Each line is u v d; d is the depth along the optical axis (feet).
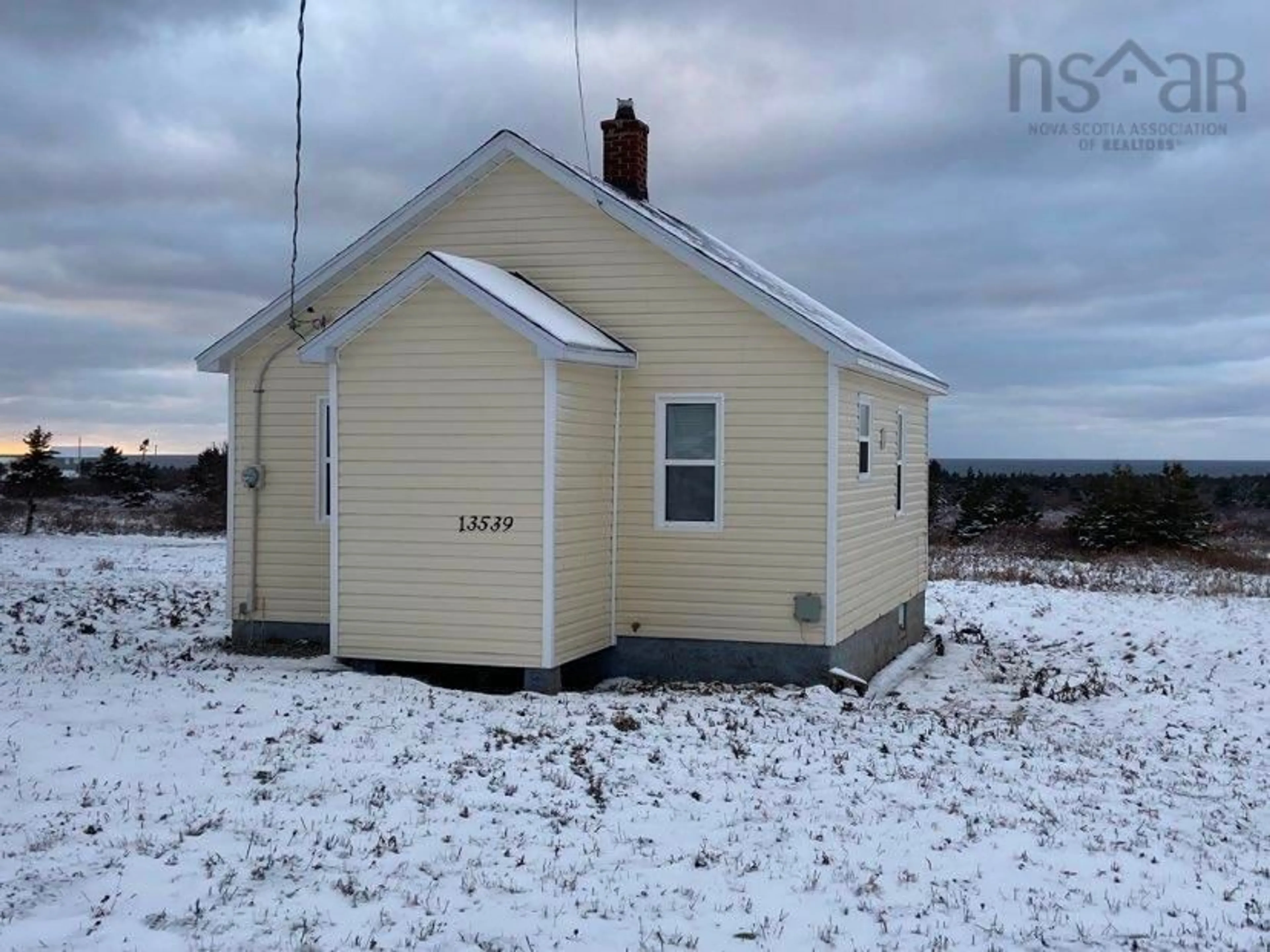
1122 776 41.09
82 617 63.57
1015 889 28.17
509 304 46.03
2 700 40.14
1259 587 102.58
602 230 52.75
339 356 48.91
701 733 40.68
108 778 31.65
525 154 52.80
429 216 55.01
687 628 51.78
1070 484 282.15
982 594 94.32
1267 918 27.35
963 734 45.44
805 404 50.31
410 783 32.53
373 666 49.73
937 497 194.90
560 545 47.42
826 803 33.83
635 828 30.53
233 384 57.93
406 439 48.19
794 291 69.10
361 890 24.97
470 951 22.59
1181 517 146.82
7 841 26.63
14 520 154.71
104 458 210.18
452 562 47.80
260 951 21.84
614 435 52.16
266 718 39.27
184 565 100.07
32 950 21.36
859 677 55.62
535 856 27.89
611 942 23.57
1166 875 30.17
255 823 28.60
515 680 49.75
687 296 51.65
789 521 50.65
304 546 56.95
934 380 68.33
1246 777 42.68
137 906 23.47
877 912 26.05
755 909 25.80
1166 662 66.69
